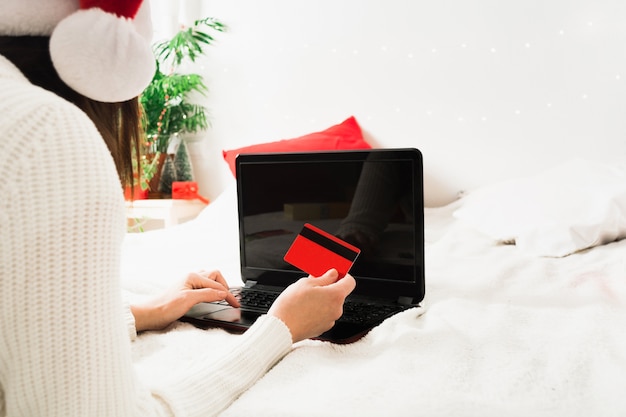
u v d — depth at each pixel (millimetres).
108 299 374
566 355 629
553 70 1908
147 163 2418
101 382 372
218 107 2562
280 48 2393
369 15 2199
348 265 762
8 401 376
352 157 975
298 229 1020
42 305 344
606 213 1277
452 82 2076
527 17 1932
